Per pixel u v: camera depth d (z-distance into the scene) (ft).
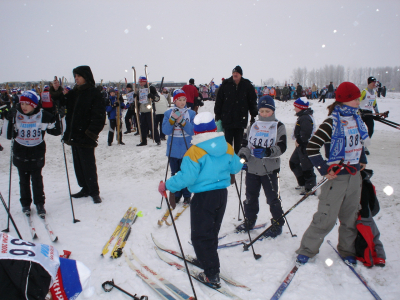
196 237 7.98
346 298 7.53
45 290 4.18
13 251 4.12
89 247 10.00
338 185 8.43
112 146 29.63
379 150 26.61
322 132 8.29
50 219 12.25
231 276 8.55
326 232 8.73
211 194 7.88
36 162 12.22
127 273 8.55
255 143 10.77
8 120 11.75
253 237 10.82
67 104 13.75
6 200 14.42
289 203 14.05
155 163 21.56
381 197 14.10
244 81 17.13
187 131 13.52
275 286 8.00
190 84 32.42
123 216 12.39
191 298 7.41
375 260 8.75
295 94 83.56
